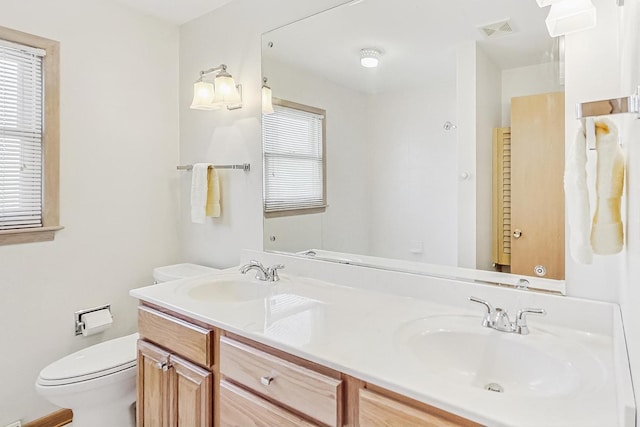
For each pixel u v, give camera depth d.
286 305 1.42
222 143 2.24
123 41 2.22
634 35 0.72
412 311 1.34
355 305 1.42
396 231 1.61
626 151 0.83
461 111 1.42
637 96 0.65
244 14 2.09
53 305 1.98
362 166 1.69
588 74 1.16
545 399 0.78
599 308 1.12
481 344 1.13
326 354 1.00
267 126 2.02
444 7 1.44
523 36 1.29
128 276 2.28
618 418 0.67
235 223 2.19
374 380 0.89
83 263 2.09
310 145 1.86
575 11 1.10
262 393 1.14
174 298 1.53
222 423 1.26
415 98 1.53
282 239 1.98
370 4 1.63
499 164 1.35
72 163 2.03
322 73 1.79
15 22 1.82
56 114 1.96
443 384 0.85
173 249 2.49
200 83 2.09
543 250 1.27
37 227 1.92
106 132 2.16
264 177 2.04
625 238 0.84
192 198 2.20
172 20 2.40
